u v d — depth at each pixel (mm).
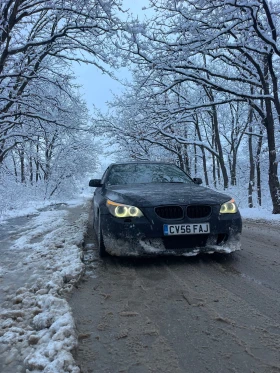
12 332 1981
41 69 12844
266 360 1678
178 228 3270
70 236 5242
